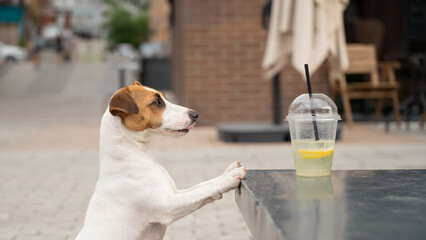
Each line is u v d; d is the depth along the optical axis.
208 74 10.36
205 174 5.84
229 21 10.29
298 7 7.02
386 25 10.84
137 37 53.56
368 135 8.73
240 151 7.29
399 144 7.61
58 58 36.44
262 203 1.72
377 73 10.78
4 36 45.38
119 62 14.60
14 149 7.95
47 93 22.39
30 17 53.00
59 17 67.19
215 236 3.95
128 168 2.40
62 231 4.08
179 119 2.45
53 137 9.33
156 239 2.47
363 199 1.77
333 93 9.57
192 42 10.30
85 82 25.83
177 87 13.88
